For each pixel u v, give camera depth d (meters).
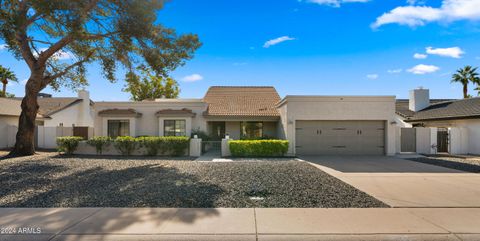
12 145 20.23
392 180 8.52
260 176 8.90
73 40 14.05
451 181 8.37
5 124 20.02
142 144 15.20
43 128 19.88
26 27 12.66
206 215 5.07
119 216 4.98
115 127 19.31
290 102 16.03
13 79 36.69
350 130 16.11
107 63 15.14
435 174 9.62
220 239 4.09
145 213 5.15
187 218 4.90
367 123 16.12
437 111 20.81
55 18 11.73
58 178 8.48
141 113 19.52
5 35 11.00
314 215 5.11
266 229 4.43
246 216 5.03
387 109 15.93
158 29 14.23
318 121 16.14
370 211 5.36
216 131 21.41
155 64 14.18
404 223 4.70
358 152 15.98
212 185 7.53
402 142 17.20
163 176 8.84
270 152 15.09
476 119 16.36
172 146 15.19
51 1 10.49
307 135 16.08
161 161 12.89
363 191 7.02
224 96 24.20
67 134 19.72
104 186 7.39
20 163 11.77
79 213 5.13
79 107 27.77
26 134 15.06
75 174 9.18
